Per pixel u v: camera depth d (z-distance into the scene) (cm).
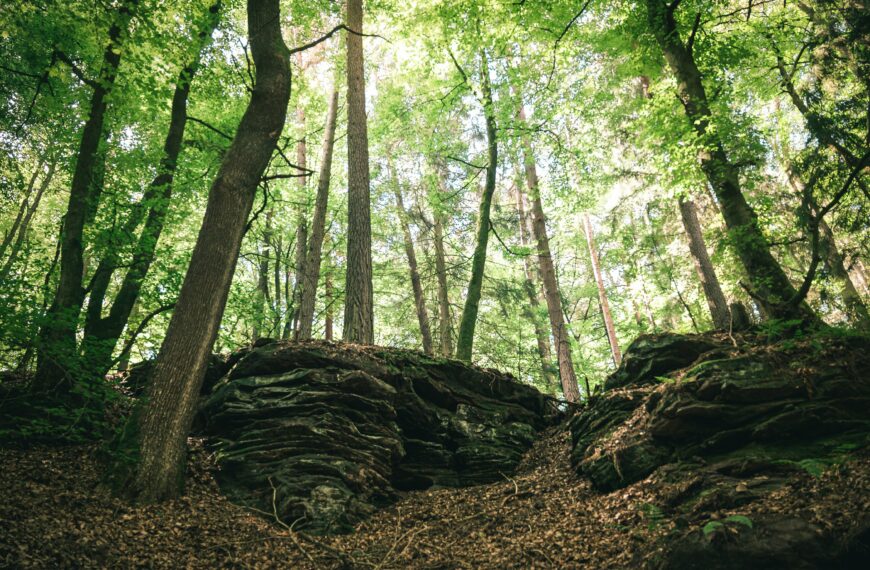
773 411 766
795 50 1385
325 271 2198
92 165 1018
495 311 2500
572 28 1424
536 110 1648
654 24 1212
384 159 2319
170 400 808
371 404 1021
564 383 1703
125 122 1325
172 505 766
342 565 690
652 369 1030
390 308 2472
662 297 2205
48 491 705
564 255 3053
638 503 744
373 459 962
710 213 1962
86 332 1008
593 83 1769
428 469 1081
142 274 1070
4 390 916
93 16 984
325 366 1041
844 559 486
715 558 541
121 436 805
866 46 981
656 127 1274
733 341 949
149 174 1171
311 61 2073
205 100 1379
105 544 616
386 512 913
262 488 870
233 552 682
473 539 793
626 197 2016
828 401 745
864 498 525
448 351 2097
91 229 1088
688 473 740
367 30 1842
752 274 1042
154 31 988
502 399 1318
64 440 884
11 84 1205
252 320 1559
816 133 992
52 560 549
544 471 1055
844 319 1420
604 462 881
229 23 1303
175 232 1675
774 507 585
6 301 830
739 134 1232
